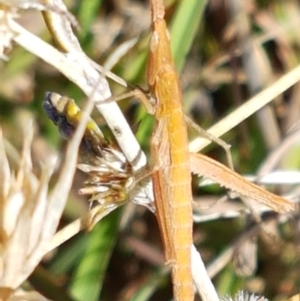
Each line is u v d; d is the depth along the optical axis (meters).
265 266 0.26
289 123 0.27
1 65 0.26
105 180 0.19
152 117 0.23
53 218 0.18
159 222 0.19
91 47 0.27
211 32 0.29
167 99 0.19
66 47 0.19
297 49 0.28
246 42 0.28
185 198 0.19
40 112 0.26
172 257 0.19
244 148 0.27
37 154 0.26
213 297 0.20
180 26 0.24
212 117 0.28
